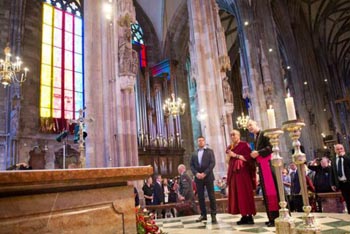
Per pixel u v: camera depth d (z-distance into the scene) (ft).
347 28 149.59
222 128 51.52
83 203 6.39
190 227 18.95
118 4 37.42
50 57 70.18
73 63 74.13
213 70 54.13
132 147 34.09
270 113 13.57
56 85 69.51
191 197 31.48
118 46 36.22
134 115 35.40
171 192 43.70
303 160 11.12
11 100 59.00
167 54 93.20
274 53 86.33
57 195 5.95
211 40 56.13
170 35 94.43
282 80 84.89
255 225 18.17
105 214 6.81
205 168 21.88
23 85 62.75
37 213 5.55
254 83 75.72
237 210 19.13
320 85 122.52
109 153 33.06
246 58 80.18
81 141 24.44
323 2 128.16
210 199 21.26
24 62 64.03
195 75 55.52
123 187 7.47
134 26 90.68
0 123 58.44
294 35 117.70
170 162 82.02
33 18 68.44
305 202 11.00
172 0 90.02
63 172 5.83
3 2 63.31
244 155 19.62
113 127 34.14
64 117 68.85
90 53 35.58
